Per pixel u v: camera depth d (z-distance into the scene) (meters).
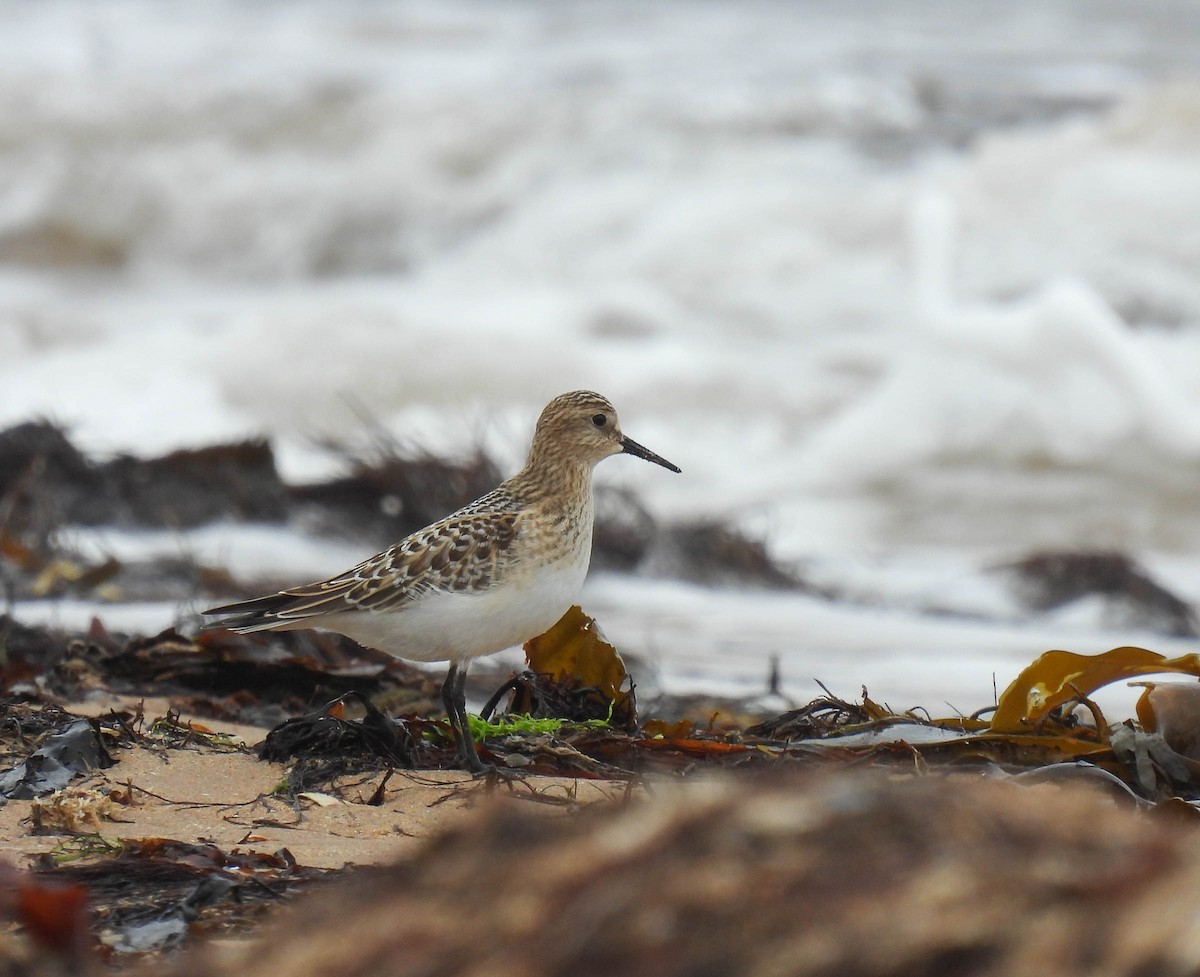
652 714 8.51
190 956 4.10
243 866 5.04
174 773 6.36
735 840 2.79
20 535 12.33
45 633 9.09
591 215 24.50
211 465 14.05
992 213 21.94
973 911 2.59
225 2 38.28
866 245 22.66
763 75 28.98
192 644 8.41
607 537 13.84
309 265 26.36
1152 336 20.14
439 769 6.54
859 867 2.70
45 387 19.70
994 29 33.31
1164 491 16.83
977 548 15.34
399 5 37.31
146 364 20.25
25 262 27.38
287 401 19.73
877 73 29.08
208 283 26.78
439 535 6.84
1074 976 2.51
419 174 26.42
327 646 9.30
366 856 5.33
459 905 2.87
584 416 7.23
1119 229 21.17
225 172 27.62
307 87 28.91
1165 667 6.86
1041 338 17.91
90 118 28.45
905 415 18.02
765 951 2.61
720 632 11.64
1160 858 2.67
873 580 13.96
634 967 2.64
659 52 31.39
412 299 23.81
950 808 2.84
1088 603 13.12
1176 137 22.27
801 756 6.46
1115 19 34.28
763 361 20.75
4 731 6.75
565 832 2.99
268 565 12.71
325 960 2.88
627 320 22.28
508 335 20.77
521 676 7.40
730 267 22.75
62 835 5.52
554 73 29.94
